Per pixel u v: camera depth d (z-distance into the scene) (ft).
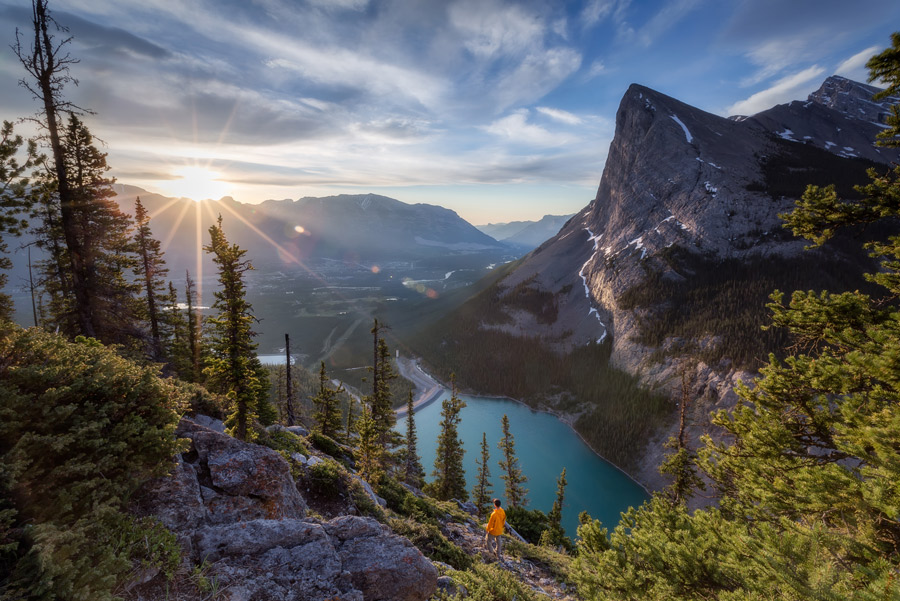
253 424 66.33
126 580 16.28
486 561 47.65
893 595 14.28
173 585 17.16
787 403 31.55
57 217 67.36
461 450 147.02
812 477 22.25
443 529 59.47
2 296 53.78
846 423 24.89
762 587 18.81
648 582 26.40
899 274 28.14
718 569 23.13
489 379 575.38
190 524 21.77
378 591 22.29
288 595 18.79
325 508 47.98
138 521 19.48
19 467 15.49
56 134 59.26
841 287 466.29
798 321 31.04
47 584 13.10
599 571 29.19
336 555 22.30
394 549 24.66
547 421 454.81
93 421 19.49
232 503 25.66
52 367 20.06
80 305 69.15
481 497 170.71
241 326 61.57
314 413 125.39
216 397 64.39
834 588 15.93
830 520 22.07
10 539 14.61
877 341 25.53
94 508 16.87
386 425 126.11
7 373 19.08
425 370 651.25
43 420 18.19
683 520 29.09
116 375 22.39
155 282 100.58
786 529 20.53
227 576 18.54
